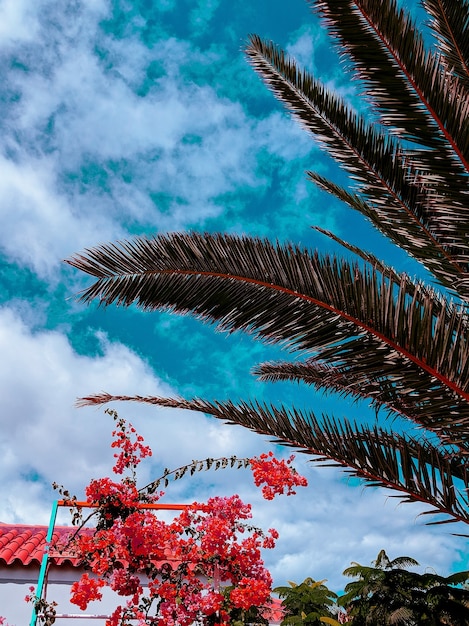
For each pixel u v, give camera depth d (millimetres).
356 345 3432
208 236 3691
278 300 3578
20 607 6562
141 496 5918
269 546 5762
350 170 4992
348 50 3941
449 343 3355
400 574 7754
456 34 4402
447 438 3961
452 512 3775
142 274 3717
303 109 5074
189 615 5336
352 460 4027
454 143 3684
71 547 5883
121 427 6074
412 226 4918
